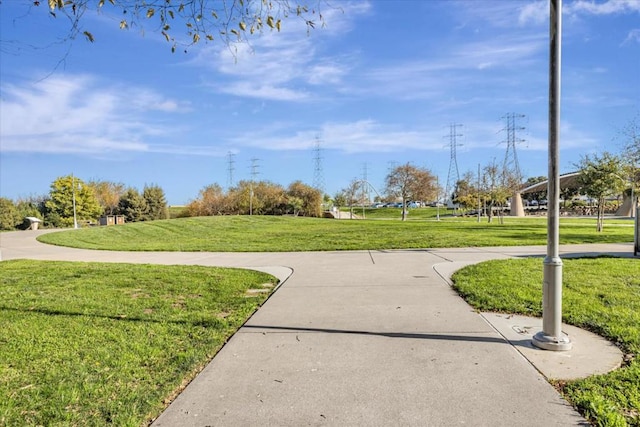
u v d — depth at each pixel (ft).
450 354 13.65
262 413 10.09
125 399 10.77
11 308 20.58
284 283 26.53
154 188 205.57
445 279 26.71
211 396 11.03
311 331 16.44
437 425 9.40
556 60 13.76
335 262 35.78
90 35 13.71
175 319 18.35
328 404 10.46
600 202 71.41
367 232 73.67
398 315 18.42
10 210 159.22
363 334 15.90
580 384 11.21
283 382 11.80
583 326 16.48
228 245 57.11
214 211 190.49
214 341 15.33
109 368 12.84
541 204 258.78
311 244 53.62
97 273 31.27
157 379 12.00
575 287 22.91
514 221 125.29
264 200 188.85
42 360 13.51
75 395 10.98
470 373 12.13
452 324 16.97
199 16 14.67
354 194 256.52
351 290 23.88
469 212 214.28
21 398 10.85
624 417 9.57
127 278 28.84
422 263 33.73
